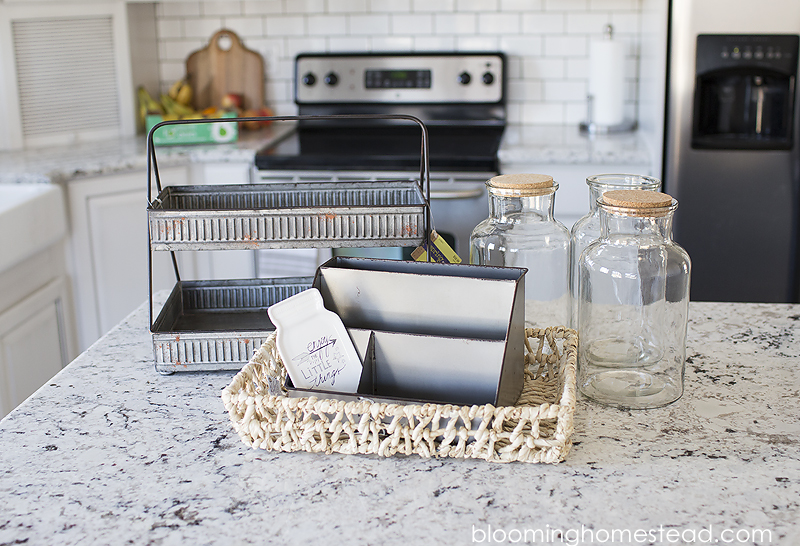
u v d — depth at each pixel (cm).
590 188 119
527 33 326
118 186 270
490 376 97
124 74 314
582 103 331
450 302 101
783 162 260
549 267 116
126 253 276
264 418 93
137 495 85
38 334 240
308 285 140
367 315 105
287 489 86
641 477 87
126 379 116
